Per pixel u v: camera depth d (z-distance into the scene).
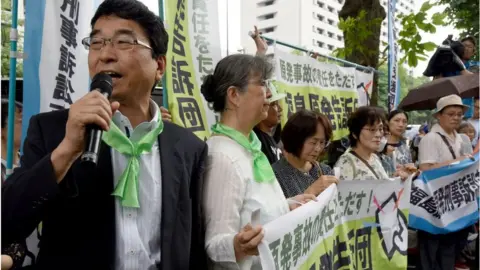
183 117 2.73
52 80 2.30
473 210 4.25
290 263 1.92
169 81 2.68
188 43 2.82
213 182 1.77
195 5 2.89
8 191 1.27
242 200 1.78
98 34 1.51
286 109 3.86
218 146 1.85
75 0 2.44
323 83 4.53
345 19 5.92
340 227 2.75
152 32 1.55
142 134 1.56
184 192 1.61
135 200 1.45
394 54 5.80
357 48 5.69
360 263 2.95
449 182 4.17
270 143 3.15
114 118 1.52
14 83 2.25
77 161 1.41
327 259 2.44
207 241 1.71
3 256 1.40
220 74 1.94
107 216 1.44
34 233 1.67
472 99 6.84
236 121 1.94
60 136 1.44
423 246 4.25
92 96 1.26
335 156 4.79
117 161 1.50
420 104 6.32
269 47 3.91
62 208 1.40
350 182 2.83
